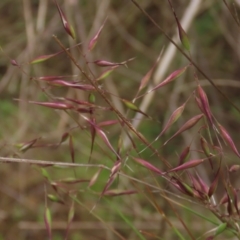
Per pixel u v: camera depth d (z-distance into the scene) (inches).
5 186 21.0
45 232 19.5
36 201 20.5
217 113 23.2
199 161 9.6
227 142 9.5
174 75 9.7
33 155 21.4
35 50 21.4
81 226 18.6
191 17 16.5
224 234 16.0
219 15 23.5
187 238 16.7
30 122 22.6
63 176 20.0
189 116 21.8
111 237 18.2
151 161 20.7
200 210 17.9
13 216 20.0
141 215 17.8
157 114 22.2
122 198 18.6
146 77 10.1
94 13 23.9
